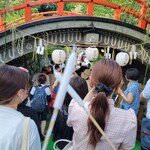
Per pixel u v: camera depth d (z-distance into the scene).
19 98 1.42
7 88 1.33
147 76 7.49
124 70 7.58
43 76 4.45
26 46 5.59
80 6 10.67
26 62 7.81
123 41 6.50
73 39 5.96
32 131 1.28
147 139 2.58
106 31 6.16
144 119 2.67
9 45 5.37
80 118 1.46
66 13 6.95
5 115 1.31
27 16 5.56
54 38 5.81
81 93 2.43
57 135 2.60
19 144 1.24
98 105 1.38
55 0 5.75
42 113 4.31
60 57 4.90
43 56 8.41
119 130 1.42
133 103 3.77
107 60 1.49
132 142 1.50
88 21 5.82
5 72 1.35
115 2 7.31
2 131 1.25
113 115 1.43
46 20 5.48
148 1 6.41
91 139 1.40
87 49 5.12
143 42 6.50
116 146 1.47
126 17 6.87
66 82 0.85
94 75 1.46
